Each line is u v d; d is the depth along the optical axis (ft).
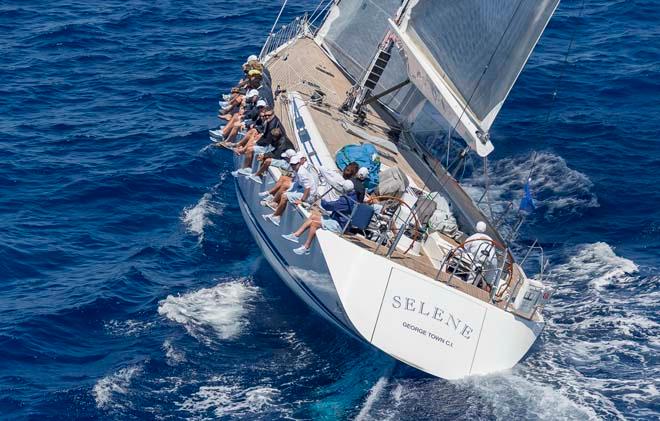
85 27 204.85
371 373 98.53
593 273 120.47
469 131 110.11
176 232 132.67
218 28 206.59
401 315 97.09
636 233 131.23
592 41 198.49
